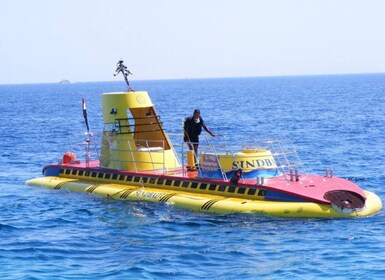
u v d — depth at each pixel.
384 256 18.62
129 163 28.80
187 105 115.44
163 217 23.69
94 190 27.86
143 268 18.23
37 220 24.30
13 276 17.77
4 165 40.69
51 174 31.69
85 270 18.22
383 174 33.62
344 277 17.02
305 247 19.75
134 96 29.25
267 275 17.45
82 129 68.94
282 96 150.50
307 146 47.41
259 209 23.00
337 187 24.19
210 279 17.30
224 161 25.58
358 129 60.47
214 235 21.41
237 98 144.75
